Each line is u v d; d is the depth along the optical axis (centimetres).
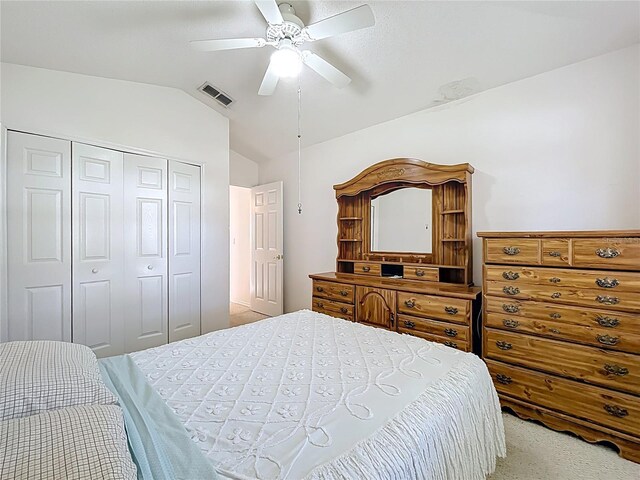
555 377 194
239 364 143
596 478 158
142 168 299
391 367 138
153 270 308
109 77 275
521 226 249
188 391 120
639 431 167
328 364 142
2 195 225
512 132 253
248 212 549
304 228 424
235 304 561
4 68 228
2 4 182
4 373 95
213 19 211
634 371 168
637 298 167
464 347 232
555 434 192
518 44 213
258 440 91
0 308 224
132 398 109
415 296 257
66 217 255
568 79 227
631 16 182
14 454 65
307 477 77
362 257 349
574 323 187
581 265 184
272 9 165
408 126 317
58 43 220
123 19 206
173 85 307
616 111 209
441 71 248
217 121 356
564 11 183
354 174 365
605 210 214
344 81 216
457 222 283
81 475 61
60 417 79
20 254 234
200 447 88
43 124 243
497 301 217
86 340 265
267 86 224
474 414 128
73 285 258
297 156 432
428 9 195
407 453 92
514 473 161
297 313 232
